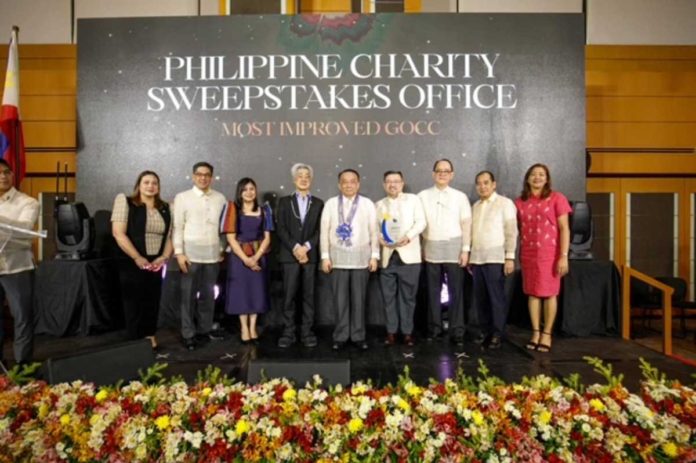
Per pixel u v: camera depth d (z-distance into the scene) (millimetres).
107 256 4293
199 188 3436
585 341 3658
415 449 1652
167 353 3256
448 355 3197
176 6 5020
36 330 3830
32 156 4922
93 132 4297
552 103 4270
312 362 1988
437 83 4258
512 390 1900
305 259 3330
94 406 1739
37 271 3805
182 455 1645
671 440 1674
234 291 3436
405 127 4270
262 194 4285
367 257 3348
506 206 3383
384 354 3225
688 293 5219
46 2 5012
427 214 3504
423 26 4254
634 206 5184
